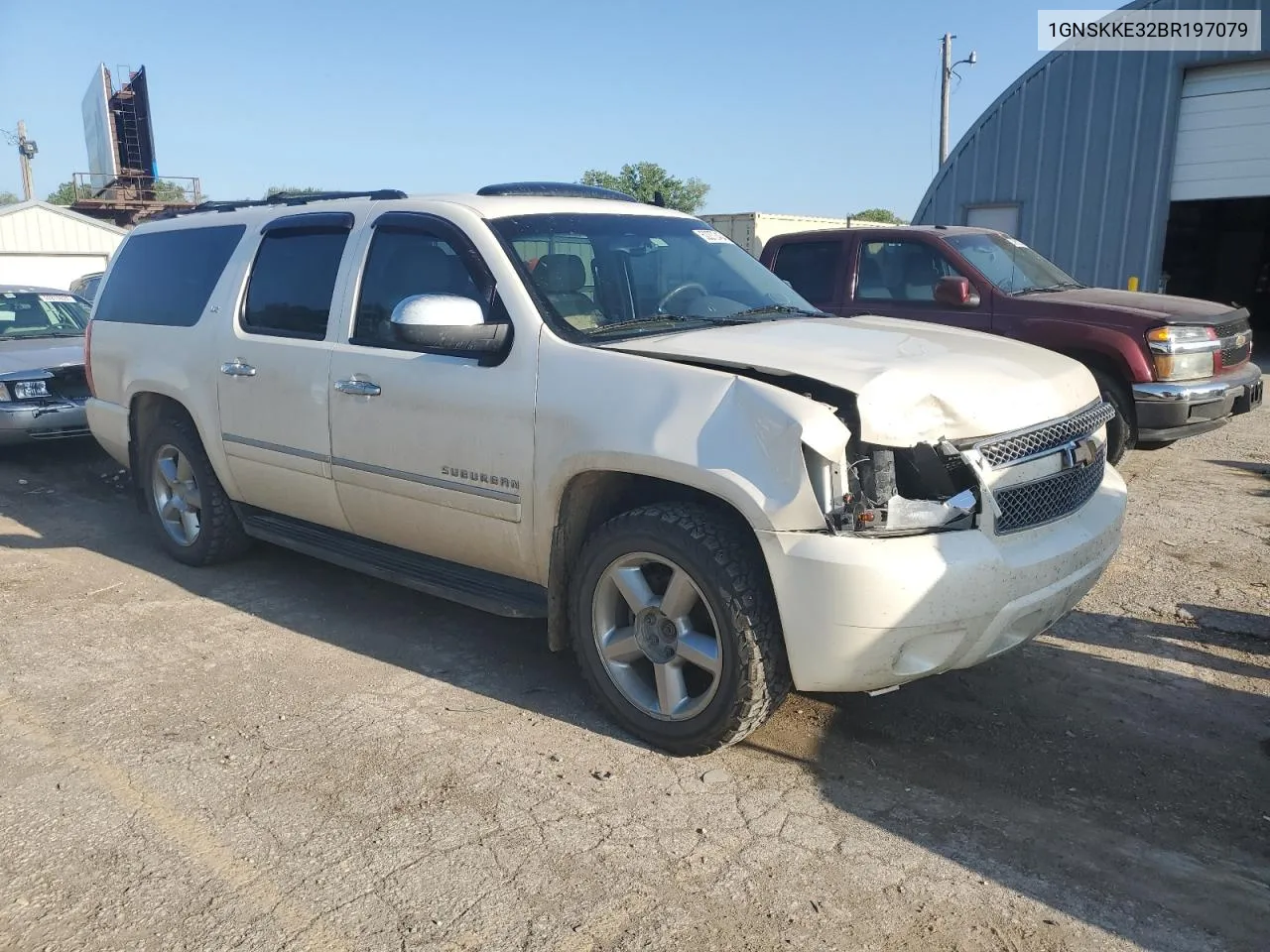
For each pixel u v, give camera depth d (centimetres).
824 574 305
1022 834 308
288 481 485
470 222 415
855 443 316
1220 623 473
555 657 445
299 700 401
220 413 512
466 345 381
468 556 419
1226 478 759
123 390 581
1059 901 277
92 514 707
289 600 519
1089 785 336
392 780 339
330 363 448
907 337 392
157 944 259
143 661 440
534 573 392
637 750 361
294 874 288
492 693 408
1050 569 332
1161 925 267
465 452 395
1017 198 1731
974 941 260
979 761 353
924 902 276
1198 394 712
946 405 324
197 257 552
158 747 362
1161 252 1598
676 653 349
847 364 334
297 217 496
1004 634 332
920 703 396
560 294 396
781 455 310
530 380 375
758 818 316
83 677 423
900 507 314
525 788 334
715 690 336
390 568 445
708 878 286
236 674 426
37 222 3083
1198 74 1538
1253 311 2148
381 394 425
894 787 335
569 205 450
